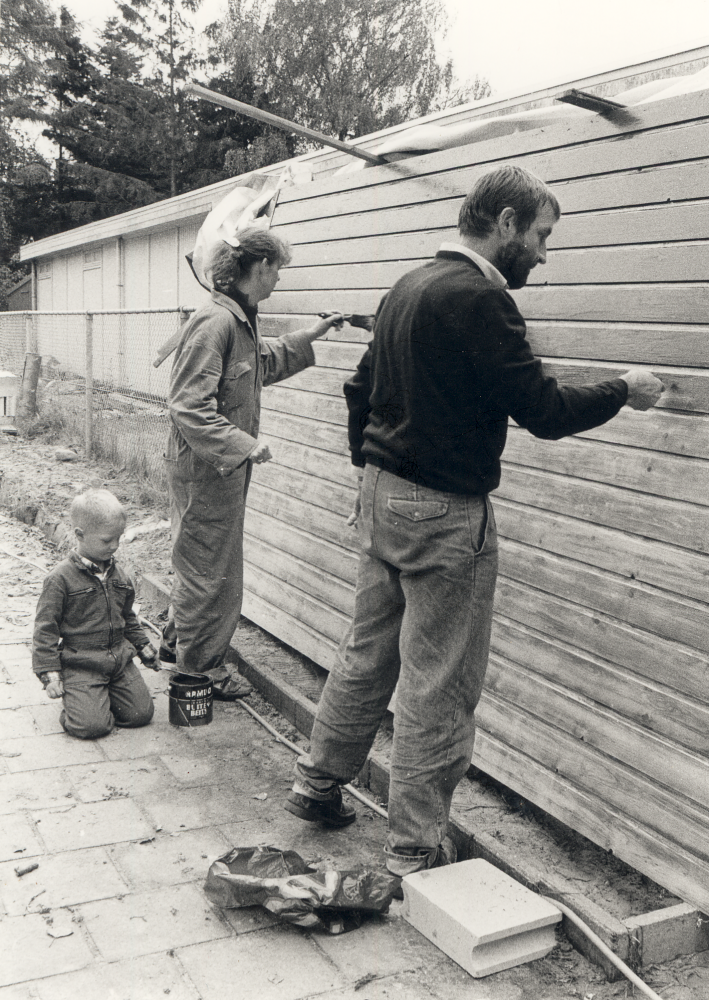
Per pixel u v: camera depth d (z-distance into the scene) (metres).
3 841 2.92
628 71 2.84
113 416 10.03
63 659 3.81
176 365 3.62
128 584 3.94
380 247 3.62
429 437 2.49
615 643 2.65
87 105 36.03
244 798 3.32
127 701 3.86
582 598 2.77
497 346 2.35
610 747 2.67
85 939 2.46
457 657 2.58
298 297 4.26
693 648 2.42
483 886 2.62
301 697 3.98
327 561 4.11
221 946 2.47
